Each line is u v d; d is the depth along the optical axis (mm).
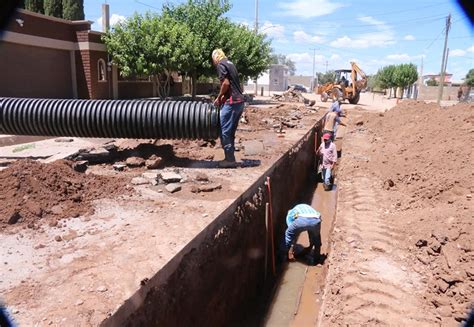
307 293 6020
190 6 20547
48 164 5258
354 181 7980
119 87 21000
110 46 18359
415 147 8703
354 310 3711
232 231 4996
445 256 4152
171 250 3592
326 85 32469
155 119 6582
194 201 5012
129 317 2836
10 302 2727
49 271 3164
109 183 5434
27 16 14977
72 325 2514
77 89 18438
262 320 5449
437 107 12891
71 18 23828
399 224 5379
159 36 17766
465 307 3500
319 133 14875
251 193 5855
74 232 3949
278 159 7645
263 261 6477
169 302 3408
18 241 3693
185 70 19344
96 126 6676
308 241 7824
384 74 59375
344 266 4480
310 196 10367
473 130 7531
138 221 4293
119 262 3342
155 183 5625
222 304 4730
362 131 14922
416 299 3826
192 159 7340
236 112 6480
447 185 5707
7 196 4324
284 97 30906
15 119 6715
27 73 15516
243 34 23406
